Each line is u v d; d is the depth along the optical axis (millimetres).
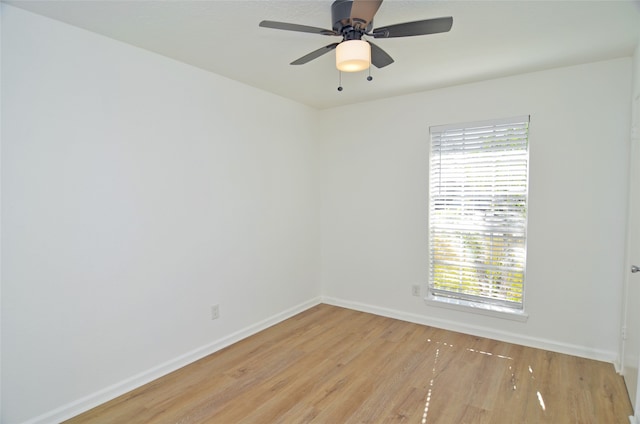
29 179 1976
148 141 2539
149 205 2557
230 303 3205
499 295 3260
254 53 2553
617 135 2699
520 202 3102
